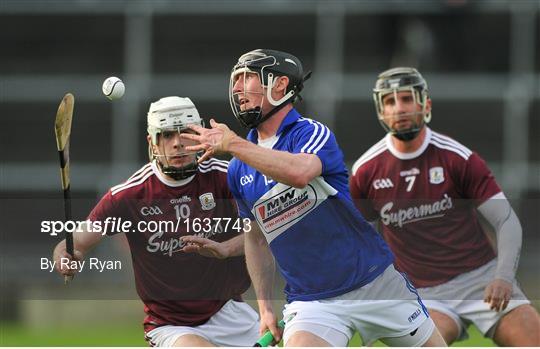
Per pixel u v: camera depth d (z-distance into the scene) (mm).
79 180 40438
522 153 40812
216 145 15656
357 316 17547
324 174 16781
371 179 21594
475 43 42219
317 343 17031
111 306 30344
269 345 18109
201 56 43875
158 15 43562
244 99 16844
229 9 43031
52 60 44094
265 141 17031
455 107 41688
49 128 42594
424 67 42344
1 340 30562
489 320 21266
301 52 43406
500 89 41406
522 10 41844
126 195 19250
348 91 41719
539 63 43062
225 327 19875
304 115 41875
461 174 21094
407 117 20969
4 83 42281
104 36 44000
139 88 41719
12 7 43219
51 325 30750
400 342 17938
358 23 43000
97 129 42281
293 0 42656
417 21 42406
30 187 40188
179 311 19688
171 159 18688
